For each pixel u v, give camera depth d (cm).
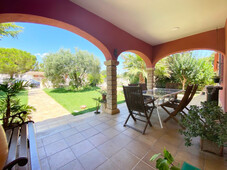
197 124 134
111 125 223
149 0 198
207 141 136
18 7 153
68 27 213
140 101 197
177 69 698
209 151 136
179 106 214
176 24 284
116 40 297
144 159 129
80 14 218
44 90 1055
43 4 173
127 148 150
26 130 129
